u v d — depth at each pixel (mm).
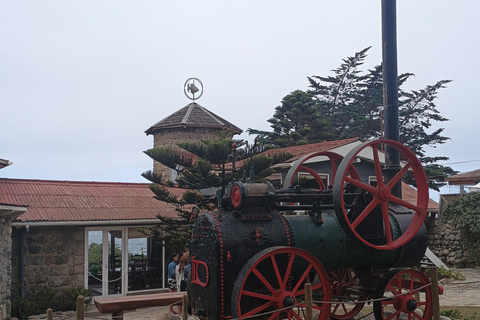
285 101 32219
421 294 12062
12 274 12812
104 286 14016
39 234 13297
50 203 14078
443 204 18781
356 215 7246
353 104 37875
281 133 32812
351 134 34906
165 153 13766
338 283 8398
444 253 17984
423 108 35844
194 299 6949
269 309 6559
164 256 15211
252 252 6551
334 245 7051
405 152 7055
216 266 6391
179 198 16375
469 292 12328
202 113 23672
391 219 7480
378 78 38438
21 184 15133
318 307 6734
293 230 6910
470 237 17312
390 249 7043
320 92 39094
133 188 16953
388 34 9039
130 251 14648
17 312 12328
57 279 13398
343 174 6555
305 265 6816
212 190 14148
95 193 15656
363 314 8797
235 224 6637
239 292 6211
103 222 13648
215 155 13250
